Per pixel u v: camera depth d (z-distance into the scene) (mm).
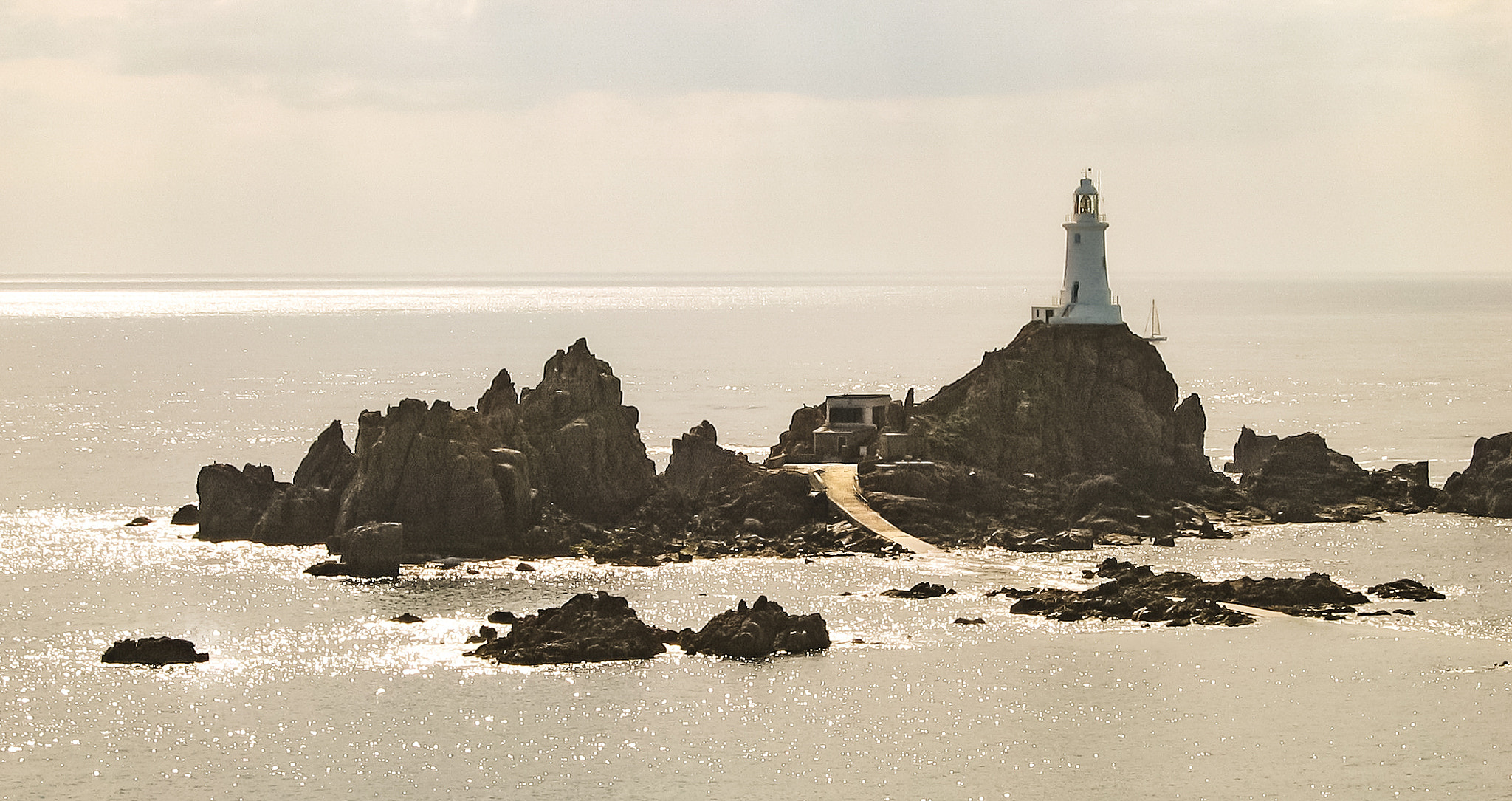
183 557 150375
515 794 94312
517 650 118312
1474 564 146625
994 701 108938
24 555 150500
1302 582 133750
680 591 137125
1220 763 98812
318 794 94312
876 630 125125
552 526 155750
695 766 98438
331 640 122312
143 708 107625
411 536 150875
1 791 94500
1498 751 100125
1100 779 96625
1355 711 106875
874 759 99500
